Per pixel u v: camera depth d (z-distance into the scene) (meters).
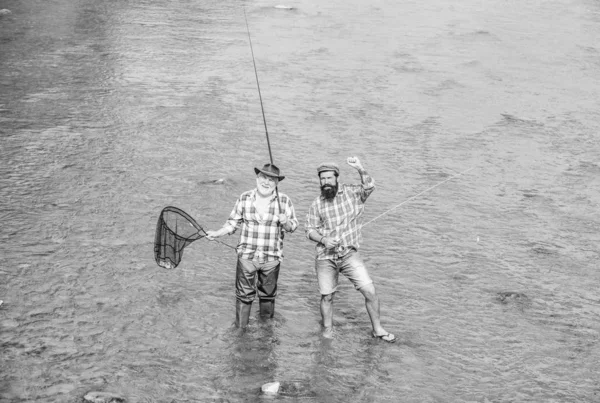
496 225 10.59
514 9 27.42
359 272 7.50
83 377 6.66
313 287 8.60
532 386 7.02
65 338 7.21
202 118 14.41
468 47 21.56
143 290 8.20
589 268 9.48
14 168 11.38
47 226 9.53
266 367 7.03
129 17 23.05
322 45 20.97
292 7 25.59
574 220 10.92
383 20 24.62
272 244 7.54
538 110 16.34
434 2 28.22
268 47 20.38
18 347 7.00
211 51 19.58
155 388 6.60
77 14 23.12
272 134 13.86
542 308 8.44
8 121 13.48
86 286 8.17
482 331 7.90
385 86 17.52
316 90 16.89
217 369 6.95
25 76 16.34
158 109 14.74
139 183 11.12
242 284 7.52
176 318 7.71
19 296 7.86
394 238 9.99
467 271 9.20
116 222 9.78
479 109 16.19
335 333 7.68
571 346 7.72
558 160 13.42
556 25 24.98
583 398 6.89
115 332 7.38
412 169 12.59
